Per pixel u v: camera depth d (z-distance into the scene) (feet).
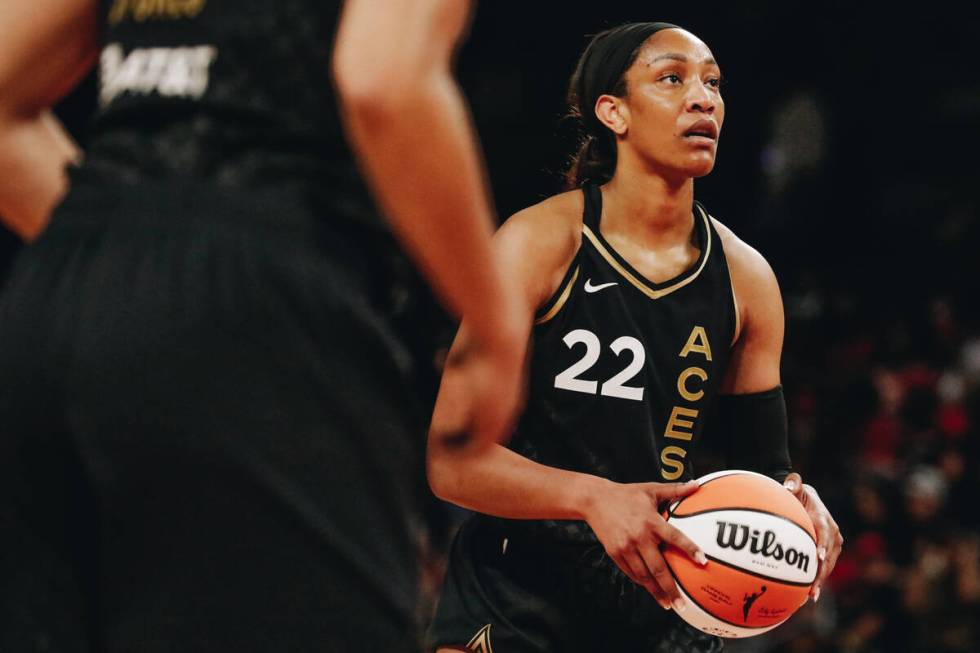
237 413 6.96
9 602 7.30
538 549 15.31
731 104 78.64
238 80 7.55
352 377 7.24
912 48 79.61
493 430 7.47
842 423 55.42
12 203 8.92
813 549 14.01
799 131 79.46
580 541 15.11
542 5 73.92
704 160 14.98
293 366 7.07
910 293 77.05
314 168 7.52
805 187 80.12
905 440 53.83
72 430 7.08
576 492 13.60
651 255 15.38
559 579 15.28
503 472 13.73
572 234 15.25
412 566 7.55
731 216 79.15
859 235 79.82
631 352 15.07
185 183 7.39
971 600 40.16
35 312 7.32
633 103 15.25
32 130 8.87
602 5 73.87
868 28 78.54
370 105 6.39
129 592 7.04
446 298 7.03
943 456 49.14
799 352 65.92
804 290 75.15
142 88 7.70
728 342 15.64
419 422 7.84
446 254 6.76
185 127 7.54
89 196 7.58
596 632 15.46
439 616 15.74
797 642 40.52
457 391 7.43
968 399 56.29
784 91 79.66
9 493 7.29
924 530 43.70
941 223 79.77
